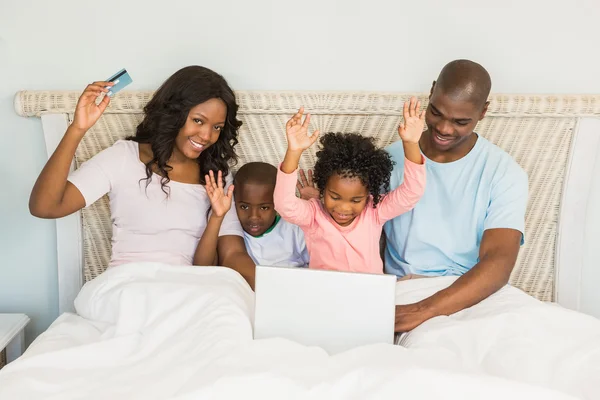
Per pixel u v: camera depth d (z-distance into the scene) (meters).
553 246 1.81
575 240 1.80
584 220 1.79
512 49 1.79
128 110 1.71
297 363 1.11
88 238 1.76
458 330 1.26
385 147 1.69
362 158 1.42
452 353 1.18
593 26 1.78
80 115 1.39
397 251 1.67
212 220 1.58
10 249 1.82
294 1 1.75
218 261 1.66
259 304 1.24
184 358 1.16
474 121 1.49
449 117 1.46
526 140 1.75
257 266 1.23
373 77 1.79
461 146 1.59
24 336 1.80
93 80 1.77
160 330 1.26
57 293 1.85
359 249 1.51
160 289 1.35
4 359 1.67
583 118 1.73
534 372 1.14
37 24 1.73
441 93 1.46
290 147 1.39
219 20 1.75
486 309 1.36
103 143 1.74
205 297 1.31
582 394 1.10
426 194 1.61
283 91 1.75
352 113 1.73
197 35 1.76
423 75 1.79
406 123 1.39
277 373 1.05
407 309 1.38
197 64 1.77
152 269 1.46
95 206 1.74
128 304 1.34
